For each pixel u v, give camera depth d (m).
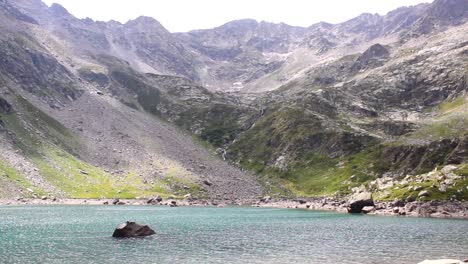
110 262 56.94
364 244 75.12
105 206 170.25
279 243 76.06
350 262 58.59
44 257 58.97
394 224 111.00
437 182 167.38
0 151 198.50
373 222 117.12
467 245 73.75
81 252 63.72
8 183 177.75
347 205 168.75
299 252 66.56
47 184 194.00
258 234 89.19
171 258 60.53
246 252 66.25
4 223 98.25
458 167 180.00
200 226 103.94
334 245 73.81
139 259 59.38
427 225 108.06
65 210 141.75
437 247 71.56
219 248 69.81
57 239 76.00
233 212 156.00
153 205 186.62
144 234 84.00
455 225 108.00
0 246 66.69
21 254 60.62
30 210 137.38
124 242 74.50
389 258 61.50
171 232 90.56
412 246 72.62
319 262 58.53
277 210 170.38
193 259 60.12
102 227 94.88
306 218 130.88
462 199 149.62
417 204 149.38
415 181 178.75
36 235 80.25
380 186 193.62
